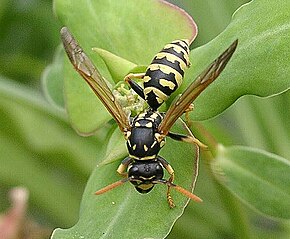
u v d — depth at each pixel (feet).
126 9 0.34
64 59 0.34
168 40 0.34
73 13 0.35
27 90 0.45
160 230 0.31
